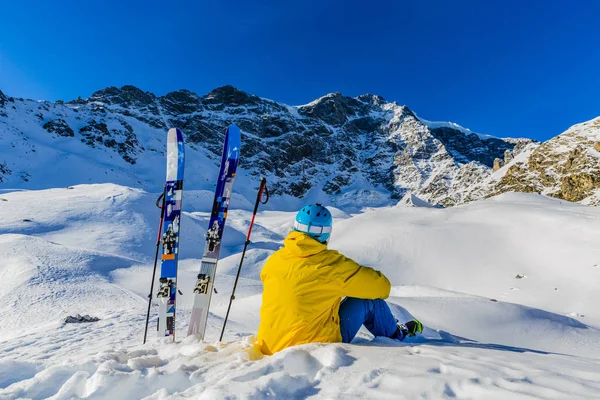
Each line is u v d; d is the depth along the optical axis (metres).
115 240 50.41
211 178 154.75
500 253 44.12
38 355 4.53
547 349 12.91
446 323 13.94
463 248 46.97
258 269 42.25
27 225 49.97
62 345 5.20
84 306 21.75
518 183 111.44
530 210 51.91
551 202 57.94
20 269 29.14
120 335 5.92
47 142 138.25
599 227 41.78
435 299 16.89
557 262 38.84
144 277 33.25
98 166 131.75
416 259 47.09
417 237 51.19
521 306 16.56
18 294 23.78
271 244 64.31
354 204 180.00
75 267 31.98
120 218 57.44
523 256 42.44
